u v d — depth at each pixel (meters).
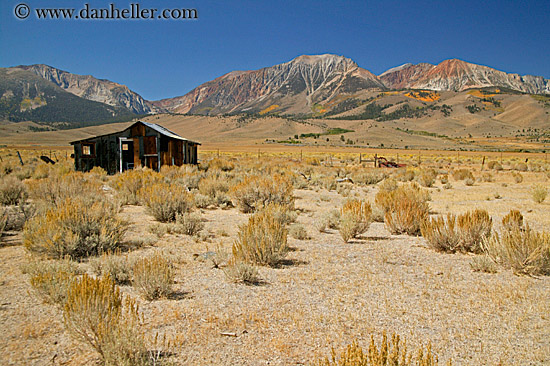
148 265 6.07
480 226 9.01
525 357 4.23
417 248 9.37
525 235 7.56
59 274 5.61
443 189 24.28
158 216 11.88
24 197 13.98
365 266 7.71
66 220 8.08
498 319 5.20
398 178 32.34
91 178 22.72
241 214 13.98
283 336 4.66
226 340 4.53
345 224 10.10
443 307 5.61
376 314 5.34
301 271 7.32
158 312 5.26
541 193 17.59
